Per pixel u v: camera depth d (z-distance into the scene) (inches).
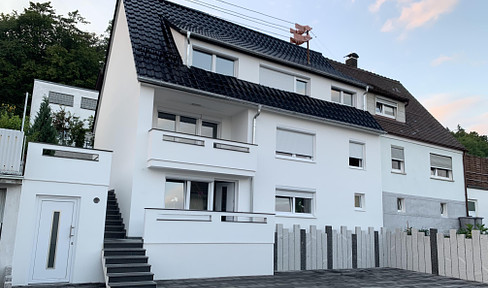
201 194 517.0
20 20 1553.9
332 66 847.7
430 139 820.0
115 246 393.1
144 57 492.4
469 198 898.1
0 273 343.6
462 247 500.1
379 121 764.0
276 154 584.1
